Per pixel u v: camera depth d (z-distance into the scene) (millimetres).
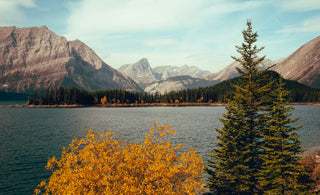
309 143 50500
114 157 14016
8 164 36250
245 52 24859
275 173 19547
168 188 13359
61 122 100750
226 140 22516
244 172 21078
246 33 24578
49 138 60125
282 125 20297
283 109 20234
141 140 56625
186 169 15055
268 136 20625
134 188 11750
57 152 44156
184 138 57656
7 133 68938
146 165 14641
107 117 125125
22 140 57094
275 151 19766
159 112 164875
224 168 22234
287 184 19078
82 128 80688
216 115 137000
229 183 21625
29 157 40469
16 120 109188
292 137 19281
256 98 23375
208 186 22812
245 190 21359
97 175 12375
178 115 138375
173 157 15922
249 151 21266
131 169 13914
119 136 63000
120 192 11609
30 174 31750
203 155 40344
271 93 22469
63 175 12266
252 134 22672
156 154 15766
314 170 23078
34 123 96375
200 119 112375
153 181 13914
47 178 30328
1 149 46594
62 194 11766
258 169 21469
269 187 20094
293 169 19078
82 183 12266
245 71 24734
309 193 17891
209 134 64562
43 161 38031
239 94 23594
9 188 27047
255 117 22797
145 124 92688
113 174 13172
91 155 13789
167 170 14383
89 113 157000
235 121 22750
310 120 100438
